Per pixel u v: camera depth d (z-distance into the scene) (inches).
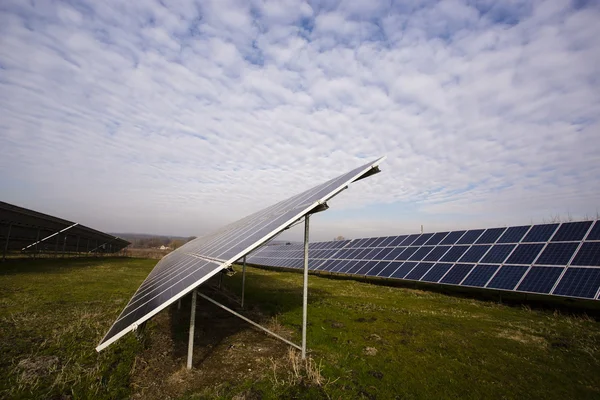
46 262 1209.4
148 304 207.2
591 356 279.3
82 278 791.1
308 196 311.1
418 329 361.4
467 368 253.6
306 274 268.4
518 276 492.1
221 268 197.8
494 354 283.9
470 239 674.2
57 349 287.9
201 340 318.0
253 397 200.8
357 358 270.2
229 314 432.5
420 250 754.8
